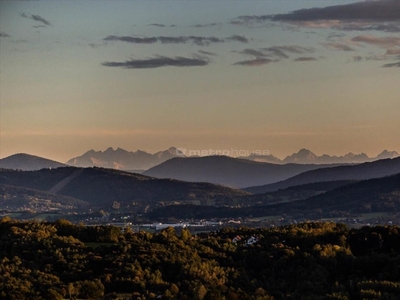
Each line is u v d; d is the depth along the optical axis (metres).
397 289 130.88
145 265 144.38
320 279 142.50
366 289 132.50
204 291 130.00
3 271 138.62
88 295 130.88
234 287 140.25
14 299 126.56
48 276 136.88
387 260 147.88
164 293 131.75
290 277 146.25
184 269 142.88
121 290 135.00
